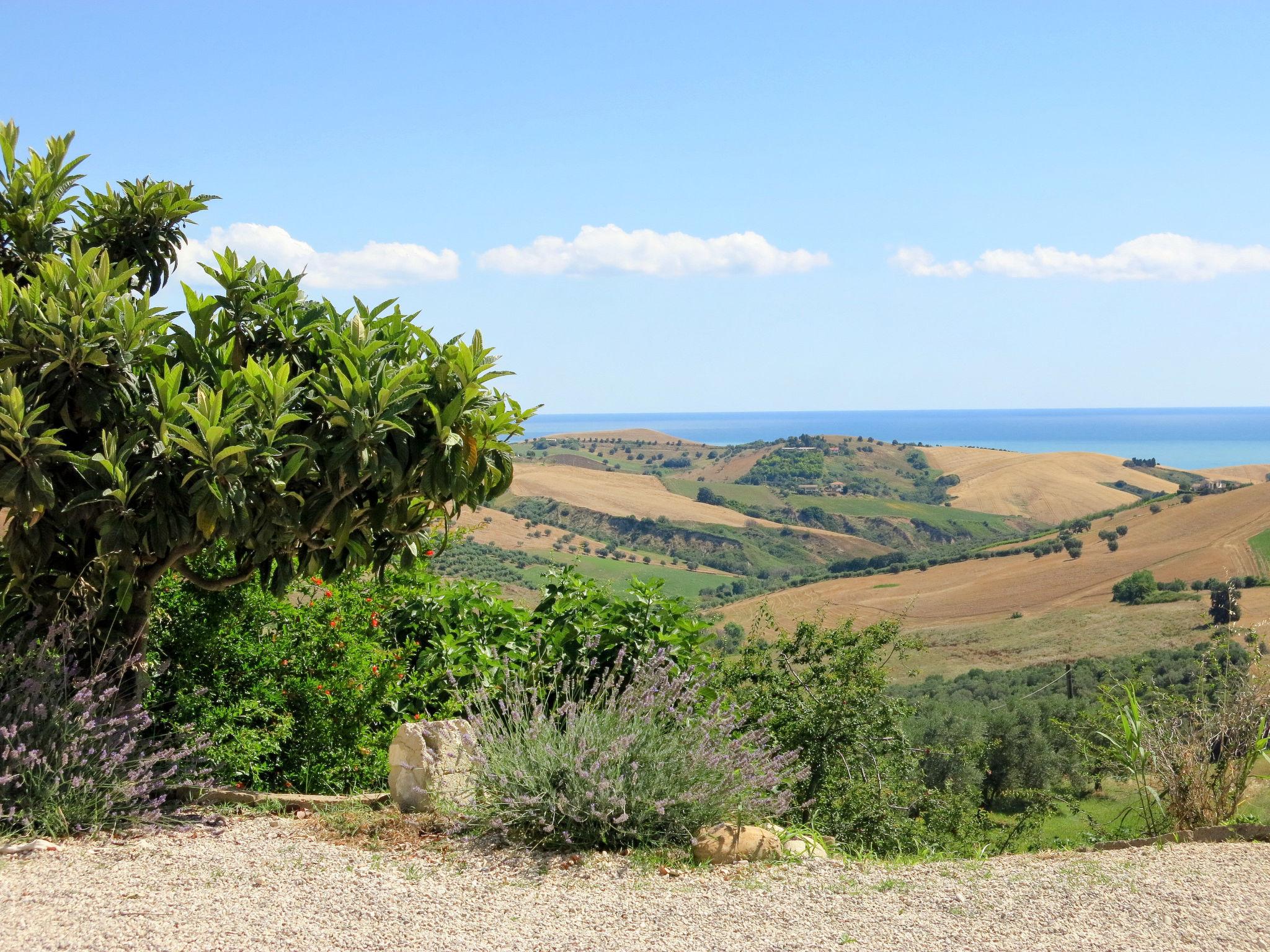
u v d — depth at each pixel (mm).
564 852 3840
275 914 2941
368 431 4262
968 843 9141
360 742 5504
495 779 4086
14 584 4289
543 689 5520
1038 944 2812
